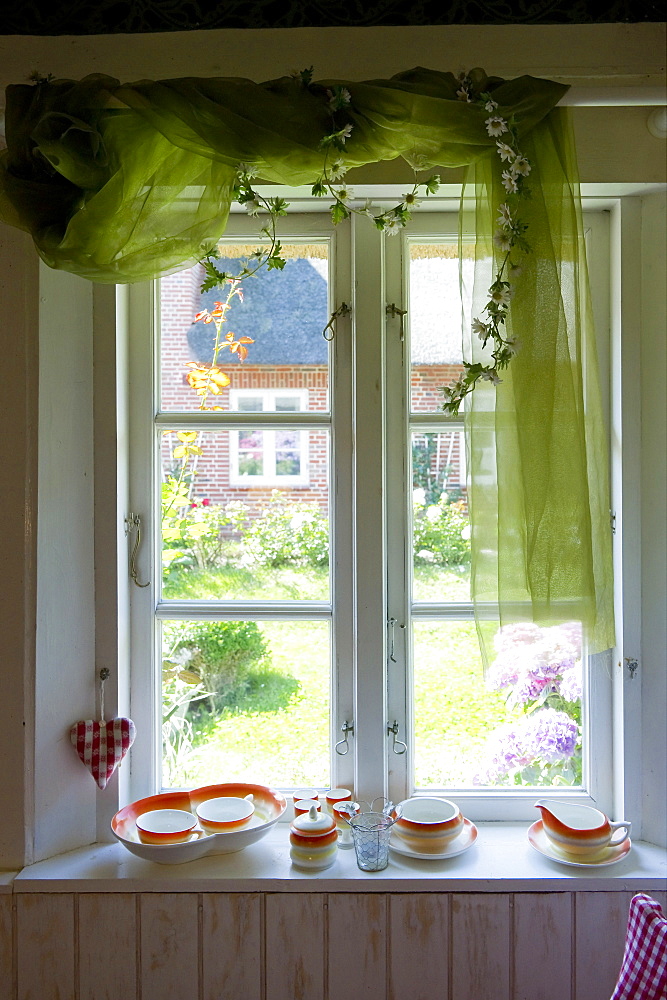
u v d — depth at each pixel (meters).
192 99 1.23
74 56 1.47
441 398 1.62
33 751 1.45
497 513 1.34
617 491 1.57
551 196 1.31
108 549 1.54
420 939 1.40
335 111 1.26
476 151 1.31
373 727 1.57
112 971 1.40
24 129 1.25
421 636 1.62
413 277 1.62
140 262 1.27
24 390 1.44
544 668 1.47
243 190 1.31
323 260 1.62
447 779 1.62
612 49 1.46
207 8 1.47
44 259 1.25
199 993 1.40
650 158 1.48
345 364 1.61
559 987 1.40
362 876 1.40
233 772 1.62
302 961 1.40
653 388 1.54
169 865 1.44
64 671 1.50
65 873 1.41
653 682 1.55
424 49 1.46
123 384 1.58
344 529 1.61
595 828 1.43
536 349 1.29
